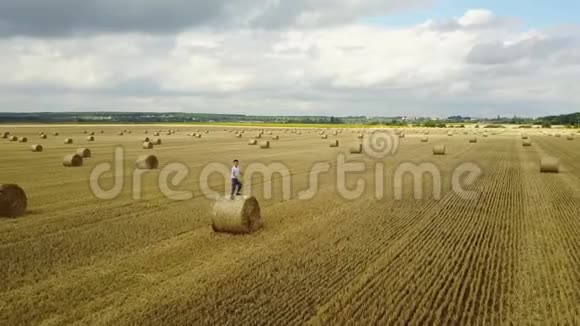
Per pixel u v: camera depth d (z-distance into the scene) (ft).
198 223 54.65
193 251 43.78
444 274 38.17
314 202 68.08
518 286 35.78
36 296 33.19
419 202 68.95
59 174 94.43
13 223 53.78
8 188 56.70
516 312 31.27
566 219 58.65
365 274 37.91
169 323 29.30
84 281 36.06
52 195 71.61
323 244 46.26
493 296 33.78
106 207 63.26
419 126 529.45
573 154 155.43
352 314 30.71
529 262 41.47
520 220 57.93
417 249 44.91
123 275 37.42
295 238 48.47
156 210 61.72
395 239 48.42
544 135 292.40
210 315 30.42
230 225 49.57
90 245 45.39
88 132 282.56
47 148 156.25
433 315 30.76
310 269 38.96
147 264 40.04
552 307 32.07
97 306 31.63
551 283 36.42
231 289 34.60
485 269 39.55
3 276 36.88
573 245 46.96
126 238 48.01
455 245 46.57
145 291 34.19
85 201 67.26
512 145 195.52
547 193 78.18
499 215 60.70
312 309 31.35
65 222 54.49
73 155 107.65
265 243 46.60
